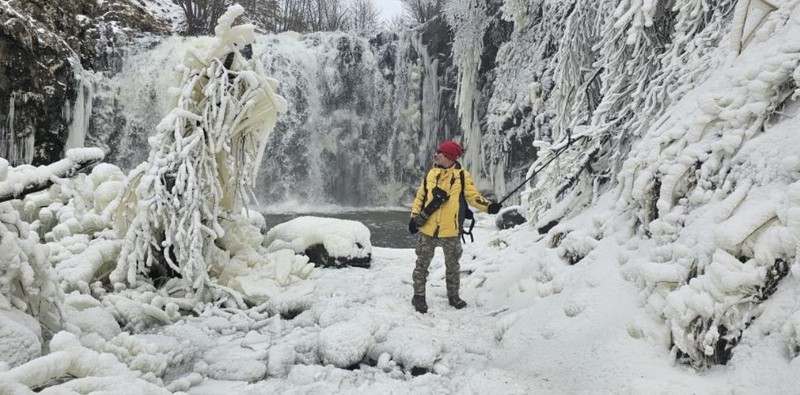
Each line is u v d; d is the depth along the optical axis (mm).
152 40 17188
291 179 18219
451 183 4117
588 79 6121
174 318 3986
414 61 20109
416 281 4207
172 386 2854
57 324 2885
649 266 2805
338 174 19016
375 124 19641
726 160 2875
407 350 3334
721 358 2352
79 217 3334
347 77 19141
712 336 2330
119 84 16359
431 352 3283
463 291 4863
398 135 19984
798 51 2705
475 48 16172
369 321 3662
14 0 13984
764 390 2023
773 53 2883
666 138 3365
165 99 16797
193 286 4254
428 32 20266
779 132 2645
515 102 14297
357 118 19359
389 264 5953
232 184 4855
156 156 4324
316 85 18625
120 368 2355
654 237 3121
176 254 4379
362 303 4426
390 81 19812
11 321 2346
